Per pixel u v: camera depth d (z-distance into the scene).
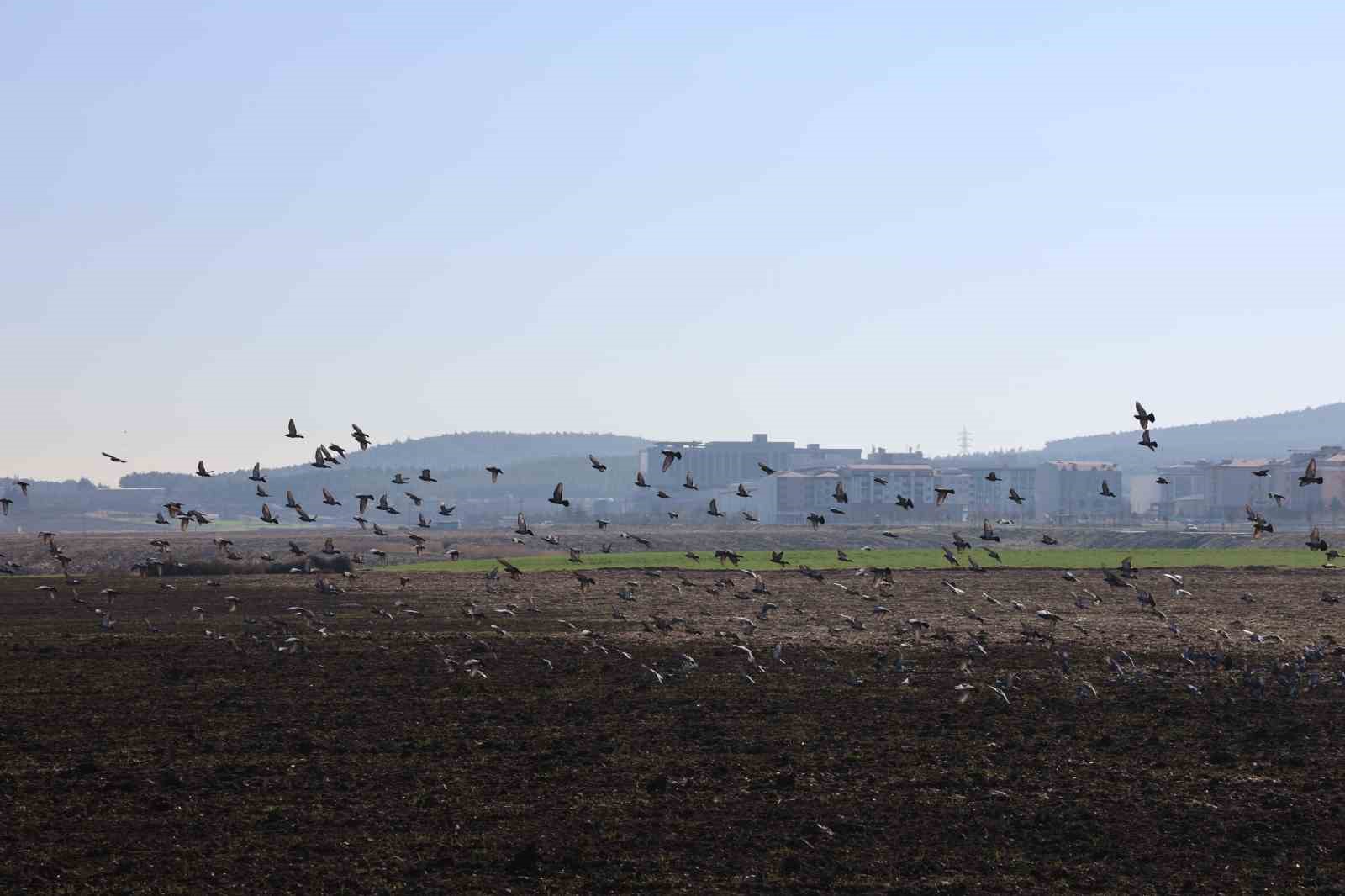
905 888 42.38
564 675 86.88
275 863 44.78
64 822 49.88
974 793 54.16
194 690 80.56
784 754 61.34
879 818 50.44
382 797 53.69
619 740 64.94
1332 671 88.12
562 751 62.06
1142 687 80.94
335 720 70.25
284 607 143.75
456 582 185.00
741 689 80.62
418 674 87.44
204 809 51.88
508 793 54.34
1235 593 165.00
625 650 100.94
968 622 123.69
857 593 91.56
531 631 115.56
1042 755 61.19
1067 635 112.94
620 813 51.16
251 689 80.94
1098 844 47.12
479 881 42.97
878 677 85.44
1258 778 56.62
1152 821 50.00
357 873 43.72
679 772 58.00
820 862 45.06
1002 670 89.00
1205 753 61.59
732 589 170.00
